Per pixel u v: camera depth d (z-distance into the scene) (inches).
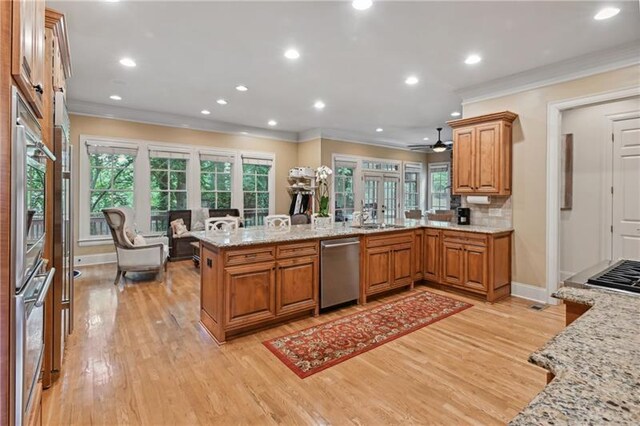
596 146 178.7
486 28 114.0
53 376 89.9
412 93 186.1
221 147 273.0
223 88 180.2
